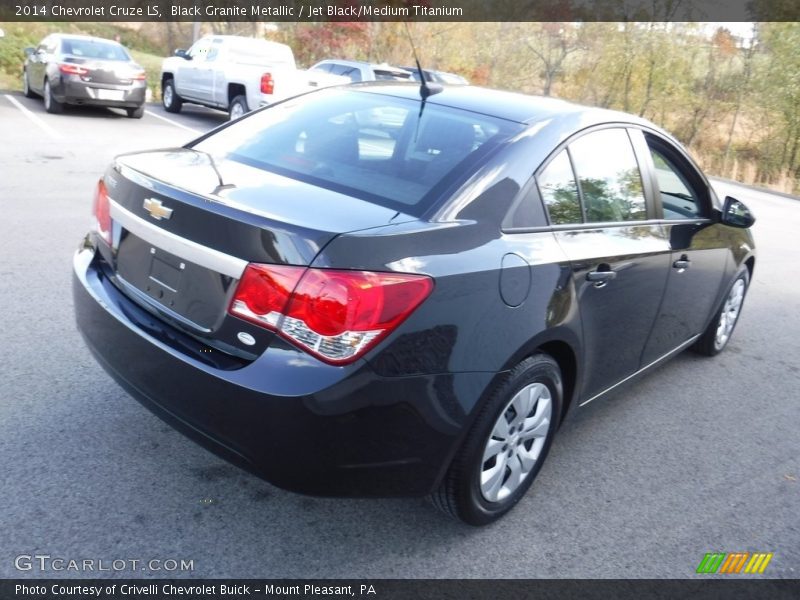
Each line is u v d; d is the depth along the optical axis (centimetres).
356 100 361
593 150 345
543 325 288
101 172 912
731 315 546
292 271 236
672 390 479
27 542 267
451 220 271
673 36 2925
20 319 450
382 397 241
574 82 3102
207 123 1588
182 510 295
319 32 2561
